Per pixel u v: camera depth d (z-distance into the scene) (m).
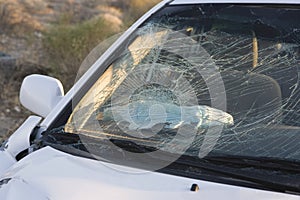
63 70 9.00
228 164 2.64
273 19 3.24
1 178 2.75
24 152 3.02
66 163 2.71
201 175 2.57
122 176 2.58
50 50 9.63
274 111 2.92
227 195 2.46
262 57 3.15
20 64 9.09
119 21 13.98
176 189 2.49
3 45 11.53
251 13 3.30
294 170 2.59
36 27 13.49
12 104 7.85
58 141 2.90
